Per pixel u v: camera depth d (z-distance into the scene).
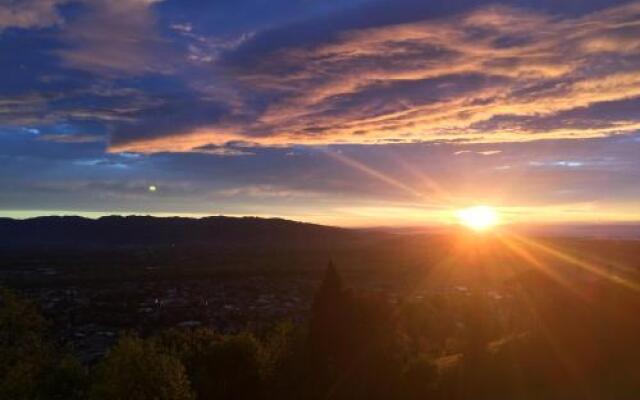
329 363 44.31
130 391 36.00
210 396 45.56
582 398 34.69
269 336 56.84
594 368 38.78
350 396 42.34
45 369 40.03
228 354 47.34
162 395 36.53
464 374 42.12
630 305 47.25
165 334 59.19
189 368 47.56
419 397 40.94
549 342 44.03
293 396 44.84
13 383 35.84
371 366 43.31
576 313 47.97
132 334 42.56
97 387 36.47
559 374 39.25
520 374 40.25
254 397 46.91
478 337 55.91
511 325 60.41
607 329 44.41
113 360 36.94
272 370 47.59
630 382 35.78
